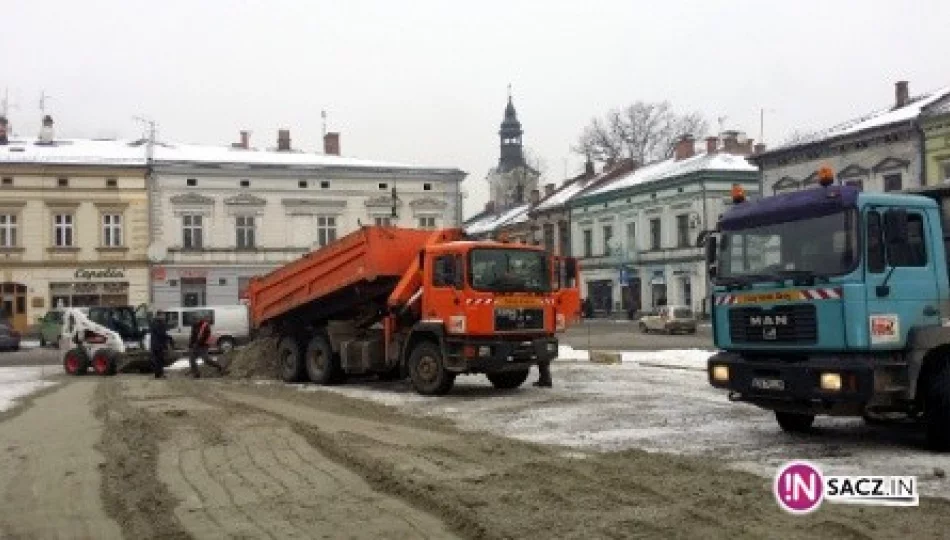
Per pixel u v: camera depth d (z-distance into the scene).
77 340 25.55
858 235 10.05
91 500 8.51
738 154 58.28
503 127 114.25
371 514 7.71
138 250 50.94
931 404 10.24
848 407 10.08
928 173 38.47
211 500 8.34
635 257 61.94
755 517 7.32
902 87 45.16
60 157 50.38
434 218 56.66
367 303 19.77
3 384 22.69
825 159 43.50
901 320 10.18
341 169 54.78
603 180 69.44
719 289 11.47
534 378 20.44
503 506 7.76
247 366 23.22
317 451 10.94
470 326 16.59
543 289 17.67
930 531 6.89
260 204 53.34
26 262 49.12
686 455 10.36
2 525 7.68
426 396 17.30
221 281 52.50
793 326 10.46
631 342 36.50
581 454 10.39
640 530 6.98
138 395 18.64
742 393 10.97
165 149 54.91
